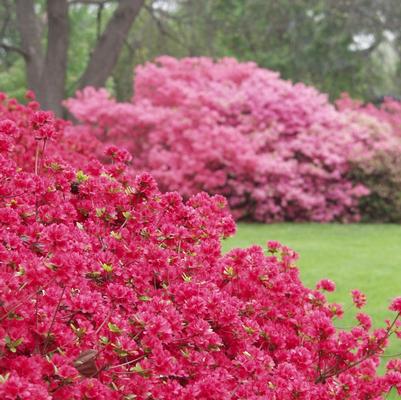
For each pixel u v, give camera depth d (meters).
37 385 1.96
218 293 2.71
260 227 13.06
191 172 13.78
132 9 18.67
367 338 3.26
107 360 2.32
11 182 2.98
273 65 22.92
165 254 2.89
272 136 14.14
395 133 16.72
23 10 18.39
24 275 2.23
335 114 14.94
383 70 24.41
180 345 2.66
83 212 3.32
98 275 2.65
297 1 21.91
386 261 9.11
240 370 2.67
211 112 13.86
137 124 14.56
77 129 14.87
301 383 2.60
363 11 22.00
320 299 3.59
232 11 22.56
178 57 23.53
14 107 6.70
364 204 14.35
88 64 18.77
